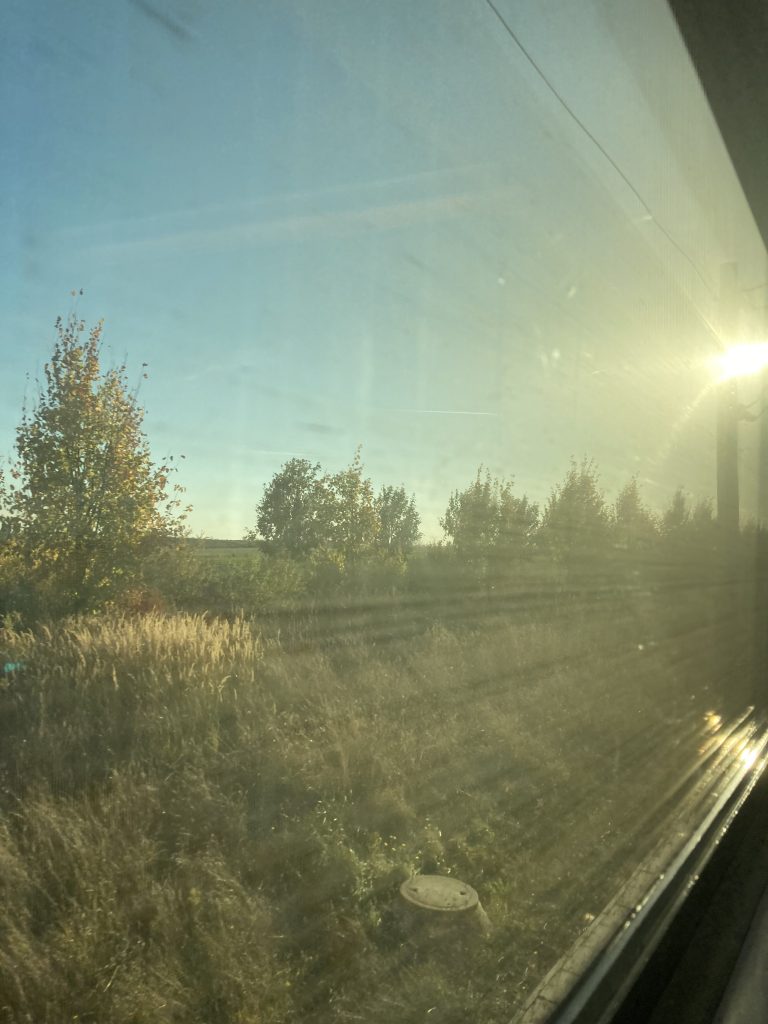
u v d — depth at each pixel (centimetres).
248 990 359
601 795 661
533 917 449
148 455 1108
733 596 1895
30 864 417
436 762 665
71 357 1033
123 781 510
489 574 1552
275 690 754
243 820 506
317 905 446
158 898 402
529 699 899
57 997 336
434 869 518
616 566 1788
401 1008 359
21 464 1031
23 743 557
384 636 1110
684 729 923
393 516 1588
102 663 732
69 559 1075
